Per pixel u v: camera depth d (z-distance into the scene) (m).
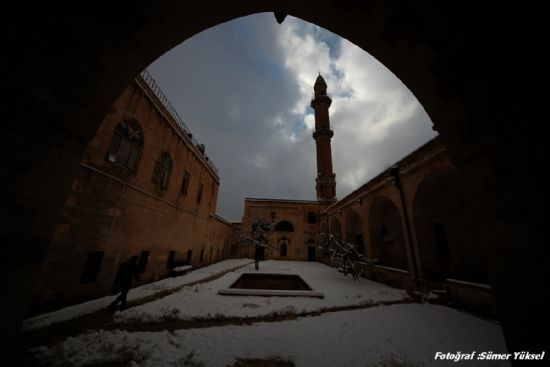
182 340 4.62
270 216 31.97
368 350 4.38
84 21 2.16
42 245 2.15
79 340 4.40
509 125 1.98
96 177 7.38
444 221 11.11
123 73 2.82
